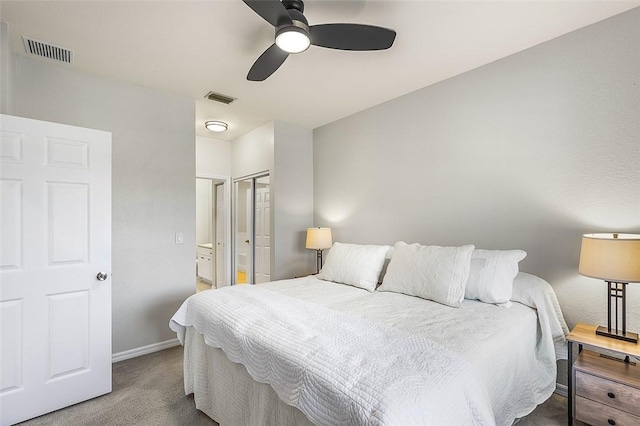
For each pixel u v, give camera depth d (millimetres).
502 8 1791
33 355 1837
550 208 2109
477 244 2475
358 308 1888
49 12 1805
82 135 2035
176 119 2994
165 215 2912
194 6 1771
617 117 1855
